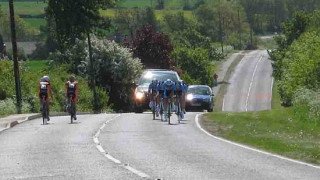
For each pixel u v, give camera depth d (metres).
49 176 19.66
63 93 69.19
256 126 36.38
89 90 83.81
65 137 31.53
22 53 177.88
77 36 99.06
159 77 55.59
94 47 93.81
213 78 157.50
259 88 156.88
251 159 23.30
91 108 79.81
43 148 27.11
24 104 59.12
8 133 34.38
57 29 100.31
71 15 97.38
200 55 148.38
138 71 94.19
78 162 22.67
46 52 178.50
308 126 36.88
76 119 43.25
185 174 19.64
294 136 31.72
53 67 92.25
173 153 25.03
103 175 19.61
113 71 91.94
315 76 95.50
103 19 99.81
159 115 46.59
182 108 40.69
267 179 18.62
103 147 27.12
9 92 66.06
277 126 36.53
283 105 126.00
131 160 23.03
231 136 31.88
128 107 92.38
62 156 24.42
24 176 19.73
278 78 143.88
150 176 19.25
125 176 19.31
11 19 58.03
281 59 145.50
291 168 20.98
